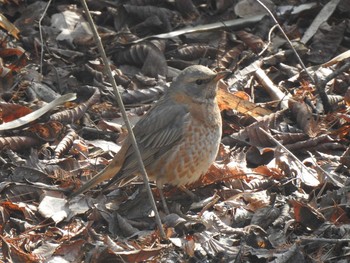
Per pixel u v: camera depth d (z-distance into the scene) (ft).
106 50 46.65
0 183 35.63
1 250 31.94
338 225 32.30
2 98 42.32
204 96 34.88
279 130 39.73
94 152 39.01
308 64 45.68
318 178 35.68
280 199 34.86
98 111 41.88
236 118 40.75
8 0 48.96
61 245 31.78
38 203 35.29
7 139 38.52
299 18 48.96
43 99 42.52
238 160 37.83
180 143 34.60
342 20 48.52
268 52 46.24
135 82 44.19
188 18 49.29
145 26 48.65
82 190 34.50
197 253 31.50
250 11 49.34
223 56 46.11
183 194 36.47
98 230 33.99
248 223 33.63
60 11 48.73
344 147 38.32
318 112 41.09
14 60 45.60
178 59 46.29
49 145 39.37
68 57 46.06
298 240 31.32
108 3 50.01
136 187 36.88
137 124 35.86
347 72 44.01
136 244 31.99
